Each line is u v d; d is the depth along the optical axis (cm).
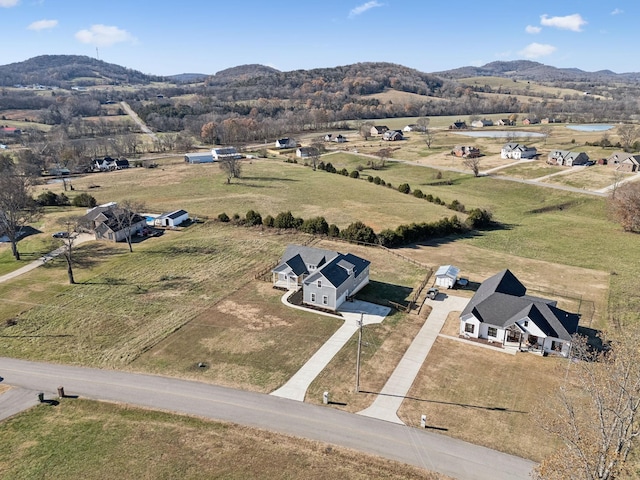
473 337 4597
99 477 2870
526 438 3216
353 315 5025
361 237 7362
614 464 2333
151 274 6128
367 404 3575
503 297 4684
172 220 8244
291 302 5322
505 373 4000
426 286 5844
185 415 3434
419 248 7362
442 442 3178
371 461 3002
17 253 6762
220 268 6319
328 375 3947
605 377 2527
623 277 6188
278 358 4200
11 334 4628
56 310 5116
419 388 3788
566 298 5494
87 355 4253
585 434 2569
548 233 8250
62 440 3188
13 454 3061
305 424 3347
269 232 7881
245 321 4872
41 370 4019
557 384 3816
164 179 12550
